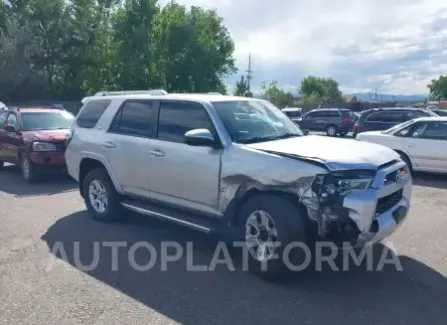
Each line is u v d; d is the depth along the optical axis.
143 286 4.39
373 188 4.21
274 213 4.36
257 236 4.58
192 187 5.19
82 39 39.72
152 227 6.34
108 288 4.34
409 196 4.89
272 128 5.46
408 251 5.40
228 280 4.54
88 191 6.75
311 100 84.44
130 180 6.02
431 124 10.74
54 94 39.72
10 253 5.32
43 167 9.79
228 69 43.84
